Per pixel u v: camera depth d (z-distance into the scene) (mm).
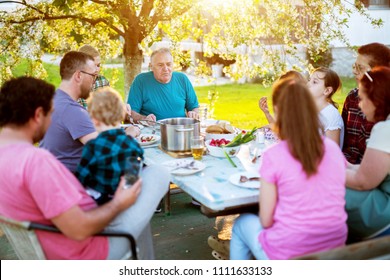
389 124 2086
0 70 4652
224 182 2371
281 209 1887
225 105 9219
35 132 1887
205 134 3287
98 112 2111
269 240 1930
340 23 4934
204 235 3318
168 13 4777
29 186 1725
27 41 4738
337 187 1870
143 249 2379
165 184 2232
